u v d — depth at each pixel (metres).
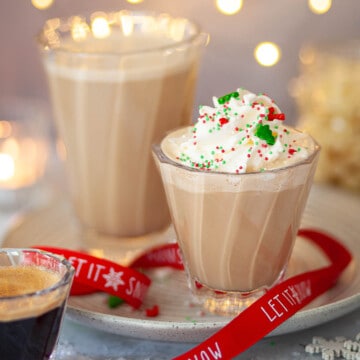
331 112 0.66
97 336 0.51
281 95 0.75
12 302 0.43
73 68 0.54
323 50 0.68
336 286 0.53
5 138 0.72
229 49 0.74
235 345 0.47
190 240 0.50
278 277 0.51
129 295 0.52
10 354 0.44
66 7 0.75
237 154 0.48
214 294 0.51
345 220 0.60
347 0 0.71
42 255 0.47
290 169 0.47
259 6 0.72
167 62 0.55
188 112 0.58
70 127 0.56
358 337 0.50
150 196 0.58
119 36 0.58
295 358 0.49
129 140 0.56
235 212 0.48
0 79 0.79
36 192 0.71
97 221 0.59
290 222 0.49
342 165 0.66
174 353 0.50
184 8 0.73
